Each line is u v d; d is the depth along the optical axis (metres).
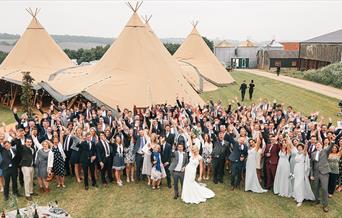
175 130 13.24
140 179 12.70
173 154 11.13
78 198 11.11
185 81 24.81
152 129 13.94
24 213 8.94
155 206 10.60
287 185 11.20
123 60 22.91
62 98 20.61
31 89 22.59
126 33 23.92
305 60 57.50
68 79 24.27
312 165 10.83
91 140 11.73
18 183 12.15
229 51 70.38
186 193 10.89
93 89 20.69
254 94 31.86
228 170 13.74
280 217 9.97
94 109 16.59
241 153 11.59
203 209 10.43
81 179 12.60
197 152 10.93
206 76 35.22
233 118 14.30
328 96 30.28
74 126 12.89
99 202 10.84
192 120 15.42
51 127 12.80
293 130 12.87
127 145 12.53
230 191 11.70
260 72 56.84
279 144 11.53
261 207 10.56
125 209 10.40
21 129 11.36
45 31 31.48
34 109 24.11
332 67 39.56
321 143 11.24
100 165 11.75
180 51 38.41
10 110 24.03
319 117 22.56
